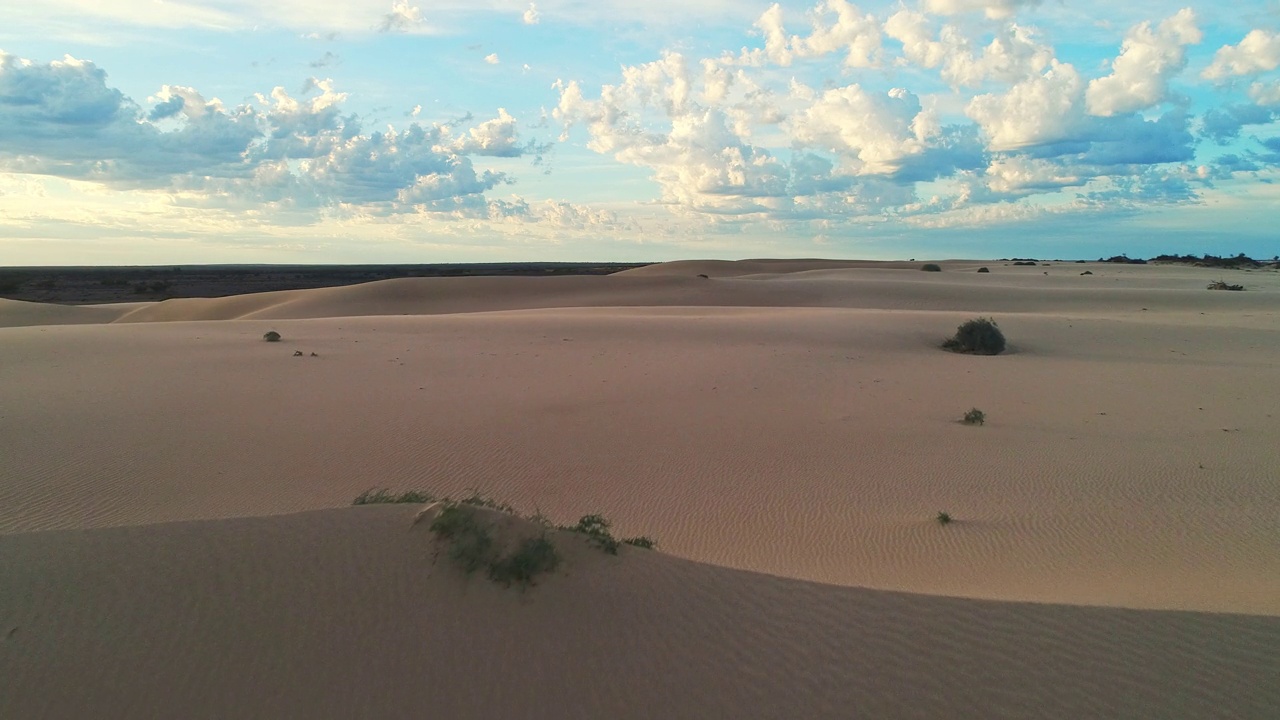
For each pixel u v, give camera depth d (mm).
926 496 14008
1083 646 6207
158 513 12555
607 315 48094
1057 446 17234
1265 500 13039
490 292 78250
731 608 6664
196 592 6148
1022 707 5574
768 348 32812
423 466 15492
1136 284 77375
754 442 17656
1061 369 28438
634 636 6223
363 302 73188
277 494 13617
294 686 5457
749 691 5723
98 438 16703
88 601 5992
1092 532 11844
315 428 18109
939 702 5625
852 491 14336
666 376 25844
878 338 36469
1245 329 38906
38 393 20797
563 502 13617
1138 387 24547
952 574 10039
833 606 6754
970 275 93500
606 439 17750
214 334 35656
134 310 78062
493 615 6246
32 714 5082
